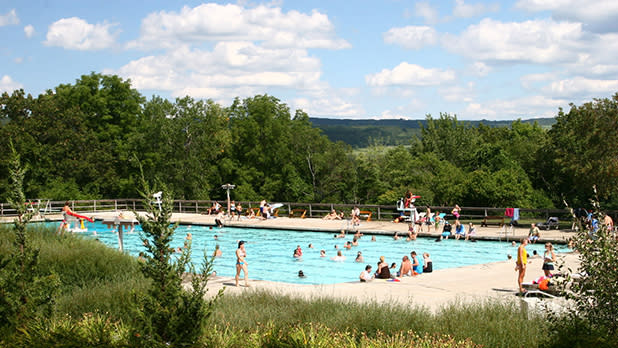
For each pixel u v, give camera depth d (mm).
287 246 29500
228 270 23328
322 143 69500
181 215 43281
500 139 80062
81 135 55500
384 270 19000
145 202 7109
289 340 7875
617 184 30219
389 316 11070
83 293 13672
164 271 7004
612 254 9172
